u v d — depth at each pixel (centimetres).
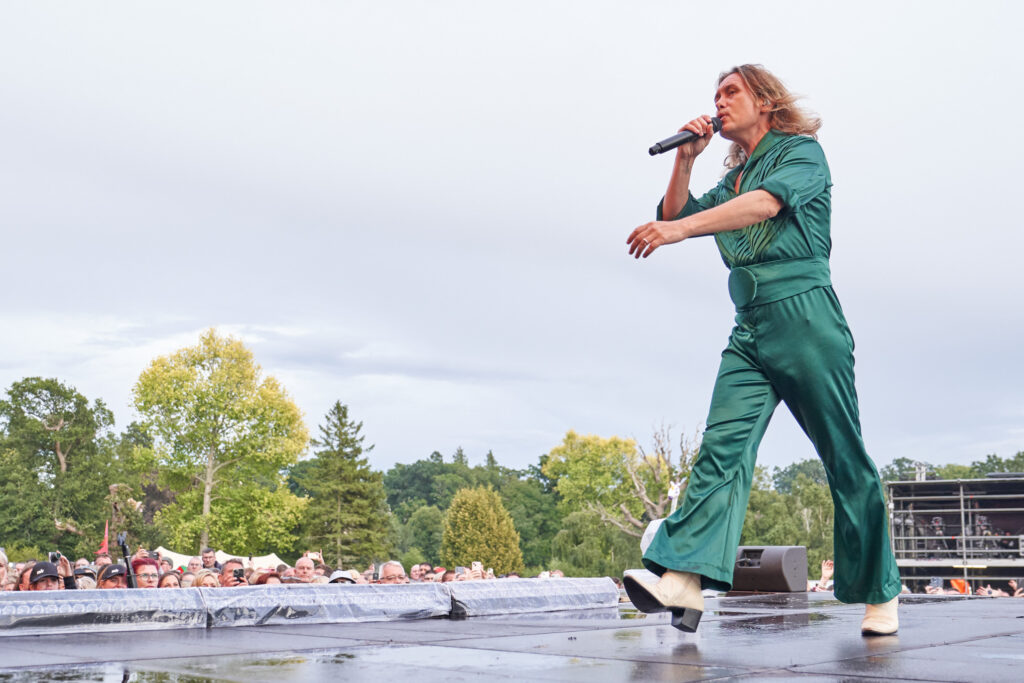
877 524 339
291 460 4788
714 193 369
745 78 345
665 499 4225
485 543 6291
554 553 5759
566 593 604
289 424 4834
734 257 347
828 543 5562
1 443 5362
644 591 315
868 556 341
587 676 227
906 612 473
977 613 464
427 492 12100
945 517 3578
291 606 463
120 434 7731
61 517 5253
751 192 315
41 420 5466
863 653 278
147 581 614
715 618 456
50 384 5538
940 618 426
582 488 6625
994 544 3466
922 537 3491
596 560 5625
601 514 5769
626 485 6425
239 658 284
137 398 4741
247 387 4803
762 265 337
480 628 420
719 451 334
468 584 539
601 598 632
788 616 470
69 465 5497
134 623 414
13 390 5491
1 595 387
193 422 4731
